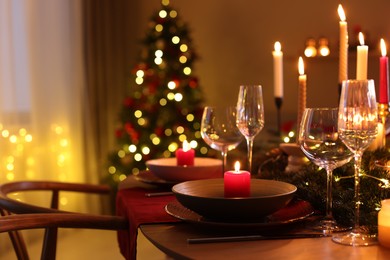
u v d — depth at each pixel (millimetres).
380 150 1483
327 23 4098
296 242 1059
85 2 4137
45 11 3777
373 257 957
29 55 3639
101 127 4289
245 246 1035
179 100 3982
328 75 4055
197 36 4641
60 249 3557
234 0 4488
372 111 1057
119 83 4535
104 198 4273
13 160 3477
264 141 3766
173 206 1298
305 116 1139
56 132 3852
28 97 3643
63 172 3900
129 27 4727
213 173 1692
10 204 1542
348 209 1165
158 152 3957
